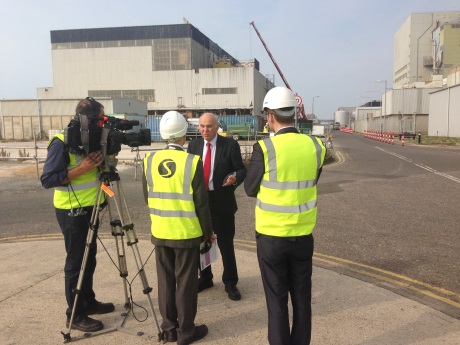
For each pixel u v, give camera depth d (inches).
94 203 131.1
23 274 183.9
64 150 124.2
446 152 994.7
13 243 233.5
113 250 217.6
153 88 2800.2
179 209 121.4
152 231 126.6
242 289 168.4
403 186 449.7
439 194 397.4
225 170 158.6
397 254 213.9
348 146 1269.7
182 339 124.3
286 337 108.3
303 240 108.2
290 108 108.7
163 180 121.8
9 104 1809.8
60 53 2871.6
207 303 155.6
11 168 630.5
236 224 280.4
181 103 2770.7
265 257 109.0
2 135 1823.3
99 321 135.3
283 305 108.8
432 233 254.5
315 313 145.4
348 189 429.4
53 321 140.3
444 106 1998.0
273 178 106.2
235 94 2711.6
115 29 2800.2
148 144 130.3
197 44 2908.5
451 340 126.6
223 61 3009.4
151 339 129.4
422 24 3346.5
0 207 343.6
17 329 134.7
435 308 149.9
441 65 2923.2
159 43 2770.7
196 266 126.4
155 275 182.1
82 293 132.6
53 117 1798.7
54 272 186.1
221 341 127.4
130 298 147.3
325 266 195.9
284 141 107.0
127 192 410.0
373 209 327.3
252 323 139.4
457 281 176.7
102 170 128.1
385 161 759.7
